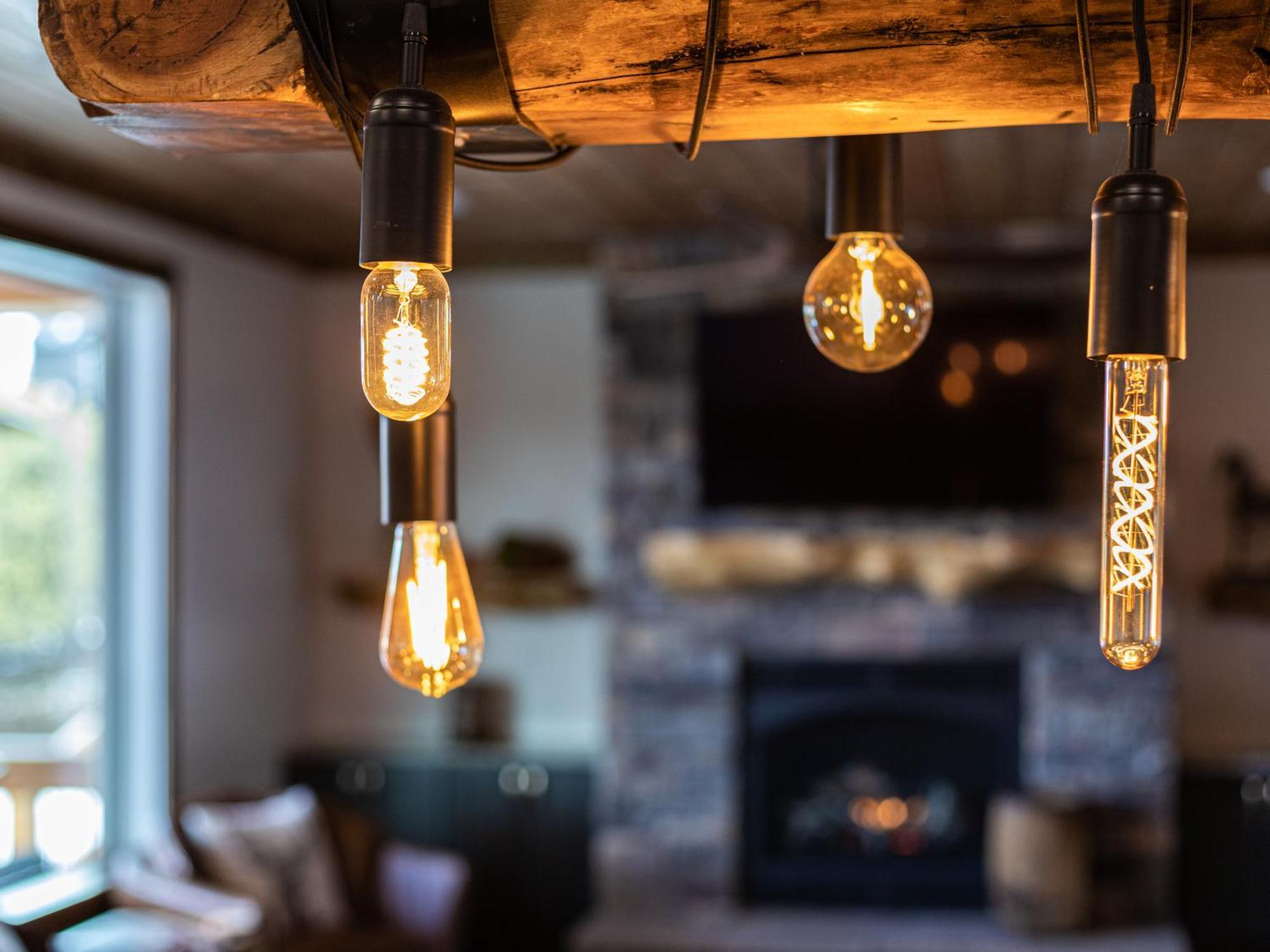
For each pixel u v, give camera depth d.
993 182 4.41
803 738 5.41
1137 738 5.08
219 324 5.21
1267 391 5.38
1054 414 5.17
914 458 5.22
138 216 4.65
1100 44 1.16
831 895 5.35
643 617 5.41
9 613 4.32
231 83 1.22
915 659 5.25
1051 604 5.14
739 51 1.20
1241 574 5.23
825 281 1.40
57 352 4.56
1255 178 4.35
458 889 4.51
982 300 5.23
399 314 1.05
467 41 1.20
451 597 1.27
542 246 5.66
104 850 4.68
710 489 5.34
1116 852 5.07
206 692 5.08
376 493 5.93
